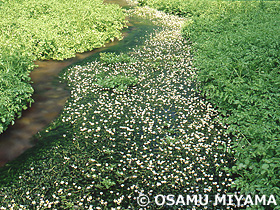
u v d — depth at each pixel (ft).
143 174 19.94
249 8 61.05
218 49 36.11
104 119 26.37
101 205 17.25
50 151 21.81
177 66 38.68
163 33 53.62
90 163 20.75
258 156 19.54
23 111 26.94
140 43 47.80
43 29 40.52
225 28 48.52
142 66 38.24
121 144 23.06
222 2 65.87
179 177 19.79
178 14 69.26
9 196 17.47
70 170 19.95
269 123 21.63
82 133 24.22
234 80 27.71
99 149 22.33
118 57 39.47
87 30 45.68
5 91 24.89
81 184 18.79
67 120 25.88
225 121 25.75
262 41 35.91
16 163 20.40
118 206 17.13
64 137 23.59
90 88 31.94
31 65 30.86
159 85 33.35
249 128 21.66
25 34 38.34
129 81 32.37
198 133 24.59
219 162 21.40
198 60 34.47
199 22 51.16
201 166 20.88
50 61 38.58
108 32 48.32
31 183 18.61
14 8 49.21
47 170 19.85
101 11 52.65
